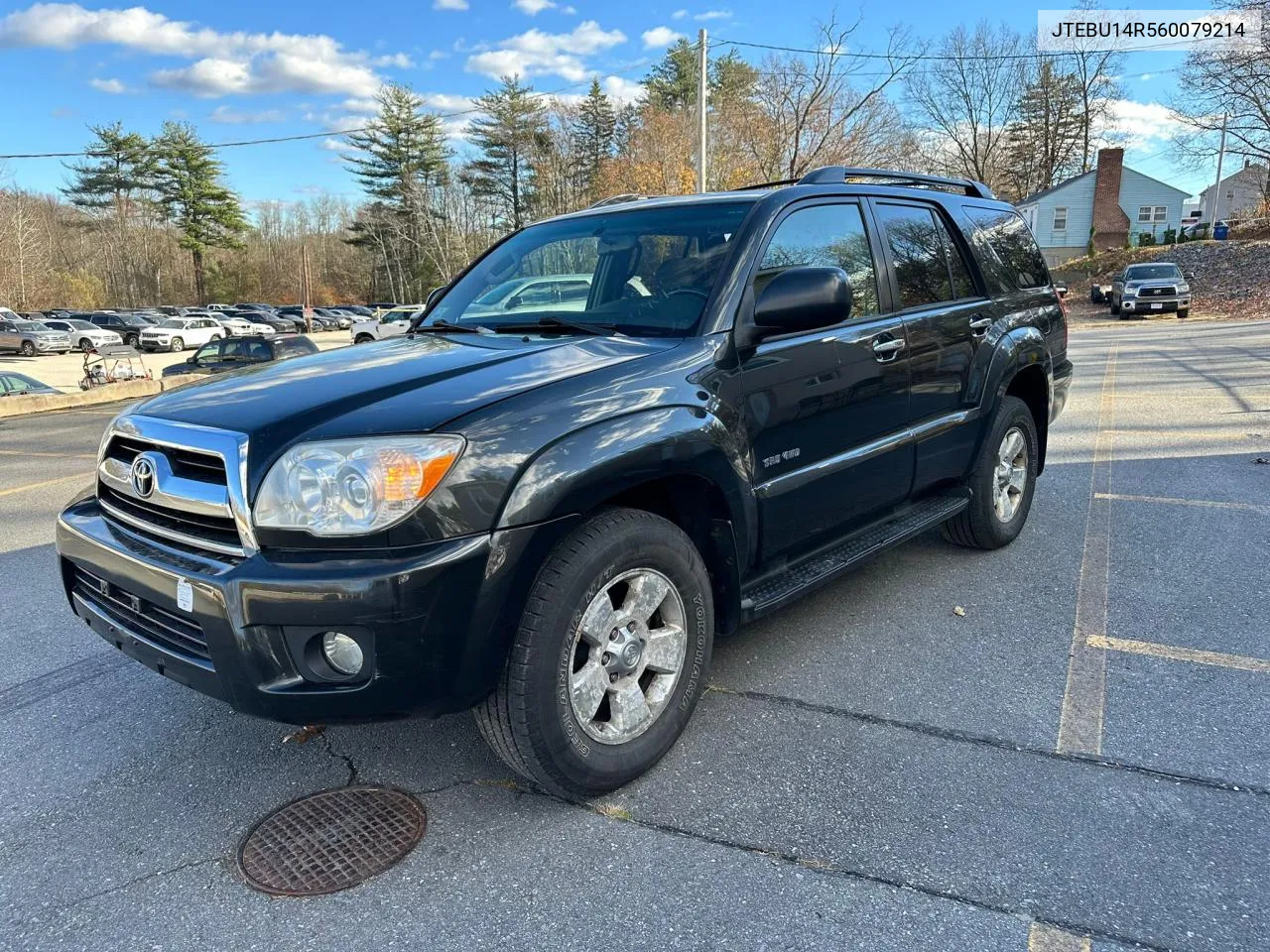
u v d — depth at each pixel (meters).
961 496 4.27
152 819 2.58
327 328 58.88
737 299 2.91
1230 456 6.77
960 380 4.05
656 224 3.34
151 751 2.97
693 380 2.69
